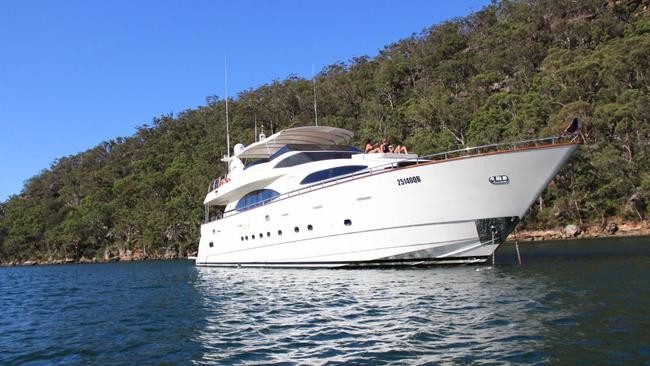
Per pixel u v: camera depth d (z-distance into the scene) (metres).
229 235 21.73
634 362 5.36
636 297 8.80
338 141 20.92
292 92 103.06
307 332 7.92
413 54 97.12
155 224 67.75
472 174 13.52
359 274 14.52
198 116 117.50
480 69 82.06
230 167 24.22
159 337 8.56
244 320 9.45
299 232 17.03
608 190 43.50
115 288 19.39
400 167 14.33
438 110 67.56
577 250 22.64
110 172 106.19
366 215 14.96
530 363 5.55
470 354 6.04
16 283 27.39
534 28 81.88
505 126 56.25
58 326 10.71
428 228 14.12
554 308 8.23
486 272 13.23
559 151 13.11
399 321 8.12
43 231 90.62
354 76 98.75
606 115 46.72
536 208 46.66
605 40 71.06
